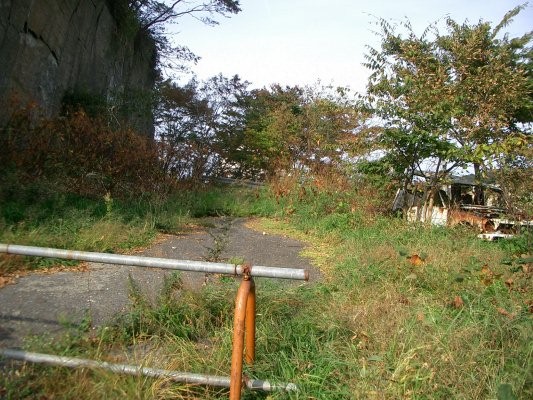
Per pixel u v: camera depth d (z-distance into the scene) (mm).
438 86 10359
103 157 10312
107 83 18656
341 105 19062
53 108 13844
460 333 3551
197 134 22922
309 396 3051
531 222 8617
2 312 3877
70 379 2871
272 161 20766
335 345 3611
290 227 10430
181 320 3973
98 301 4355
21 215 6762
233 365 2705
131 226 7770
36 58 12672
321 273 6336
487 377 3090
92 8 16297
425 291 4965
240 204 12805
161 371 2967
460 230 8688
